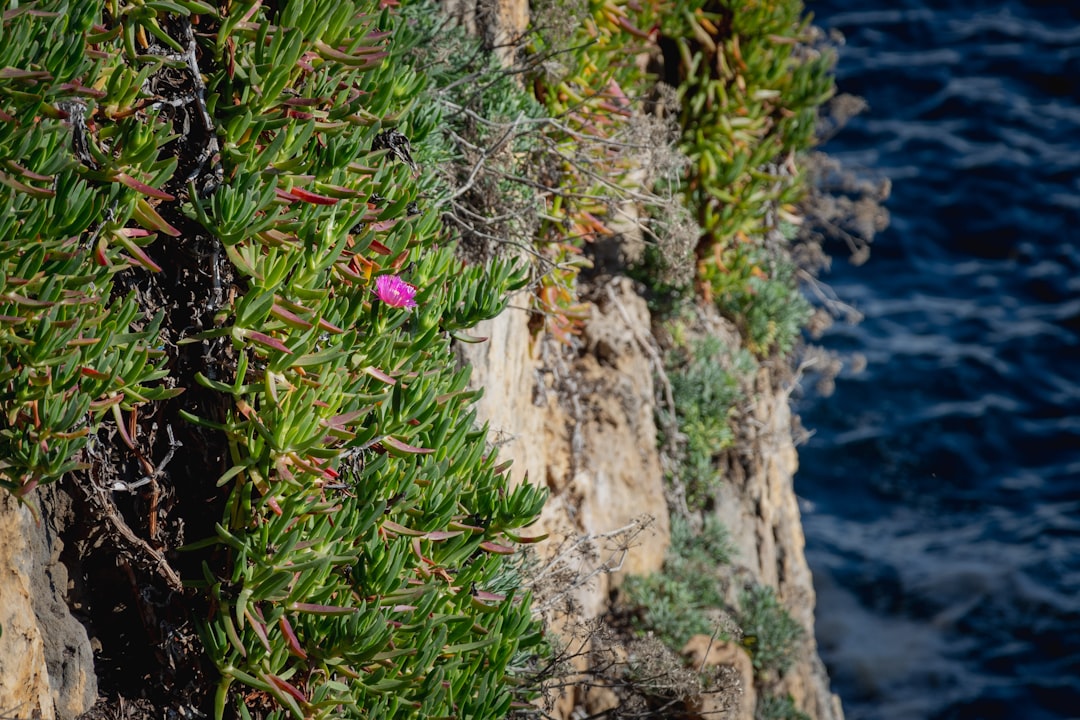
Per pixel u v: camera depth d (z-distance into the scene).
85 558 3.00
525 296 5.46
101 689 2.99
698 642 6.11
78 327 2.69
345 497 3.21
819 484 14.41
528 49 5.89
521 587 4.30
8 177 2.56
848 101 8.46
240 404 3.00
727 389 7.32
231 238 2.95
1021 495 13.98
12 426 2.64
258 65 3.17
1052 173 18.48
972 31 22.02
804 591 8.38
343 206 3.36
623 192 5.54
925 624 12.39
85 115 2.83
